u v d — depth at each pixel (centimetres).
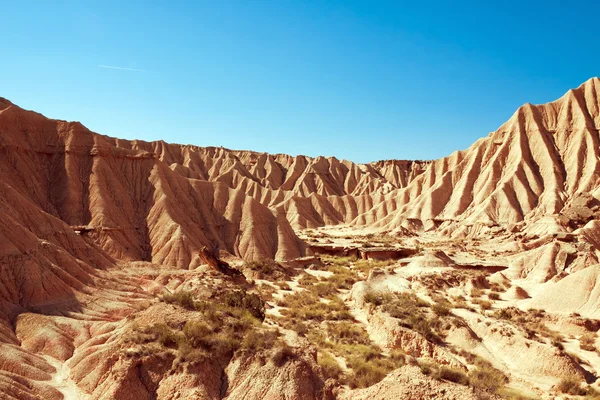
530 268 6325
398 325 3588
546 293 4766
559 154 11525
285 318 4069
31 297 3709
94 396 2341
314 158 19325
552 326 4184
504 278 6019
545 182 10944
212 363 2500
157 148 16175
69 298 3906
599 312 4184
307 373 2469
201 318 2892
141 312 3058
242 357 2531
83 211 6838
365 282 5006
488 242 8788
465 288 5647
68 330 3366
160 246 6869
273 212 8800
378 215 13738
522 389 2945
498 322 3791
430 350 3344
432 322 3753
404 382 2281
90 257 5322
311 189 17212
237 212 8550
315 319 4206
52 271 4097
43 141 7412
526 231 8862
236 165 17025
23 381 2489
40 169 7138
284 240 8244
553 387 2948
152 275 5541
